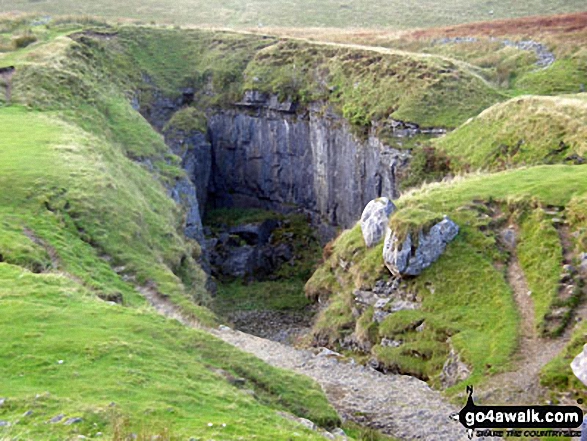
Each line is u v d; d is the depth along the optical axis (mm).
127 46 72812
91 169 37062
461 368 25250
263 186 68375
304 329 44188
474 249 30672
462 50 67125
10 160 36250
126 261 31156
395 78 55844
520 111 42156
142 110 67125
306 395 20125
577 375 21172
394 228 31266
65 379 16125
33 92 49875
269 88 65938
